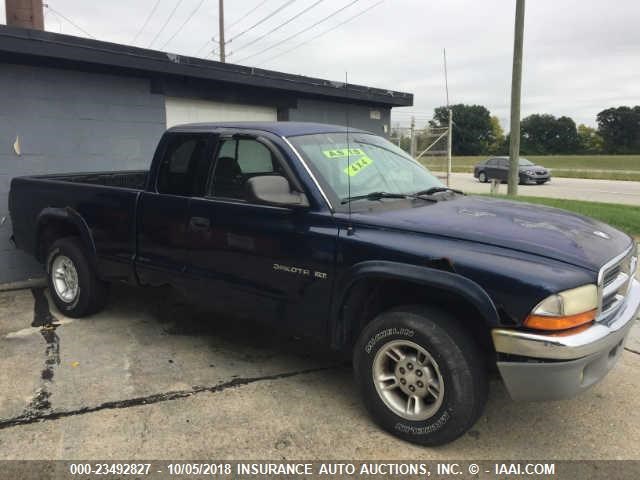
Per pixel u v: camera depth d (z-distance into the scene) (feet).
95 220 15.89
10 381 12.78
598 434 10.70
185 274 13.82
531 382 9.11
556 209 12.74
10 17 25.80
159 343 15.28
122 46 21.58
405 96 34.71
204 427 10.86
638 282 11.94
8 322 16.88
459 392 9.50
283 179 11.39
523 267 9.11
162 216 14.16
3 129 20.42
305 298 11.58
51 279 17.46
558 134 324.80
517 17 46.73
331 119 32.01
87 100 22.27
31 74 20.77
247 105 28.30
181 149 14.19
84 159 22.52
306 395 12.25
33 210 17.89
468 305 9.89
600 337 9.02
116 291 20.20
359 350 10.78
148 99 23.98
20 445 10.18
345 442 10.37
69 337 15.62
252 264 12.37
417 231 10.32
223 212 12.83
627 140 312.50
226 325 16.79
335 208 11.32
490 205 12.55
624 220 36.40
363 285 11.00
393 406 10.46
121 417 11.21
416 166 14.88
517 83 48.29
